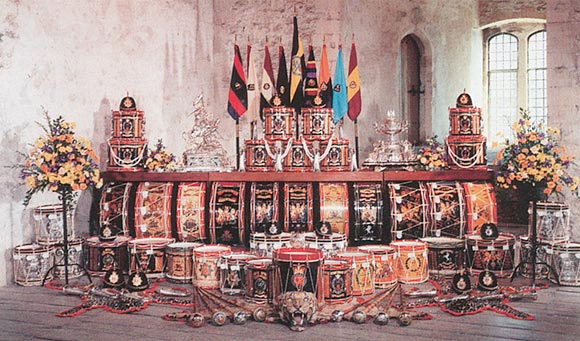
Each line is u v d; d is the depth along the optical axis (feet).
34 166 22.53
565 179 21.84
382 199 23.24
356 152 28.84
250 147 24.64
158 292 20.61
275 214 23.27
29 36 23.39
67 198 22.41
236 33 35.70
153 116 30.66
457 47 44.65
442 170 24.02
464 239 22.91
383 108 37.63
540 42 47.55
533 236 20.93
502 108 48.88
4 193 22.18
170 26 32.14
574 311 18.07
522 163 21.48
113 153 25.05
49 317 18.10
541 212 21.90
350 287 18.95
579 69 23.73
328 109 24.76
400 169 24.49
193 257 21.12
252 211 23.35
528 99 48.06
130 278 20.83
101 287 21.17
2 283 21.98
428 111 41.37
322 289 18.15
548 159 21.26
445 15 43.16
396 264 20.86
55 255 22.62
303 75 30.53
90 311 18.72
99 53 27.09
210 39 35.88
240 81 29.25
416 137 41.50
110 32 27.78
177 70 32.65
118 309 18.69
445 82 42.88
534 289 19.80
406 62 40.93
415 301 19.07
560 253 20.95
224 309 18.31
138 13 29.66
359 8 35.55
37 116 23.71
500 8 47.09
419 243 21.40
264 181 24.16
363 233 23.04
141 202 23.99
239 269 19.80
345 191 23.43
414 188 23.39
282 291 17.84
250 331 16.67
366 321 17.30
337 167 24.35
